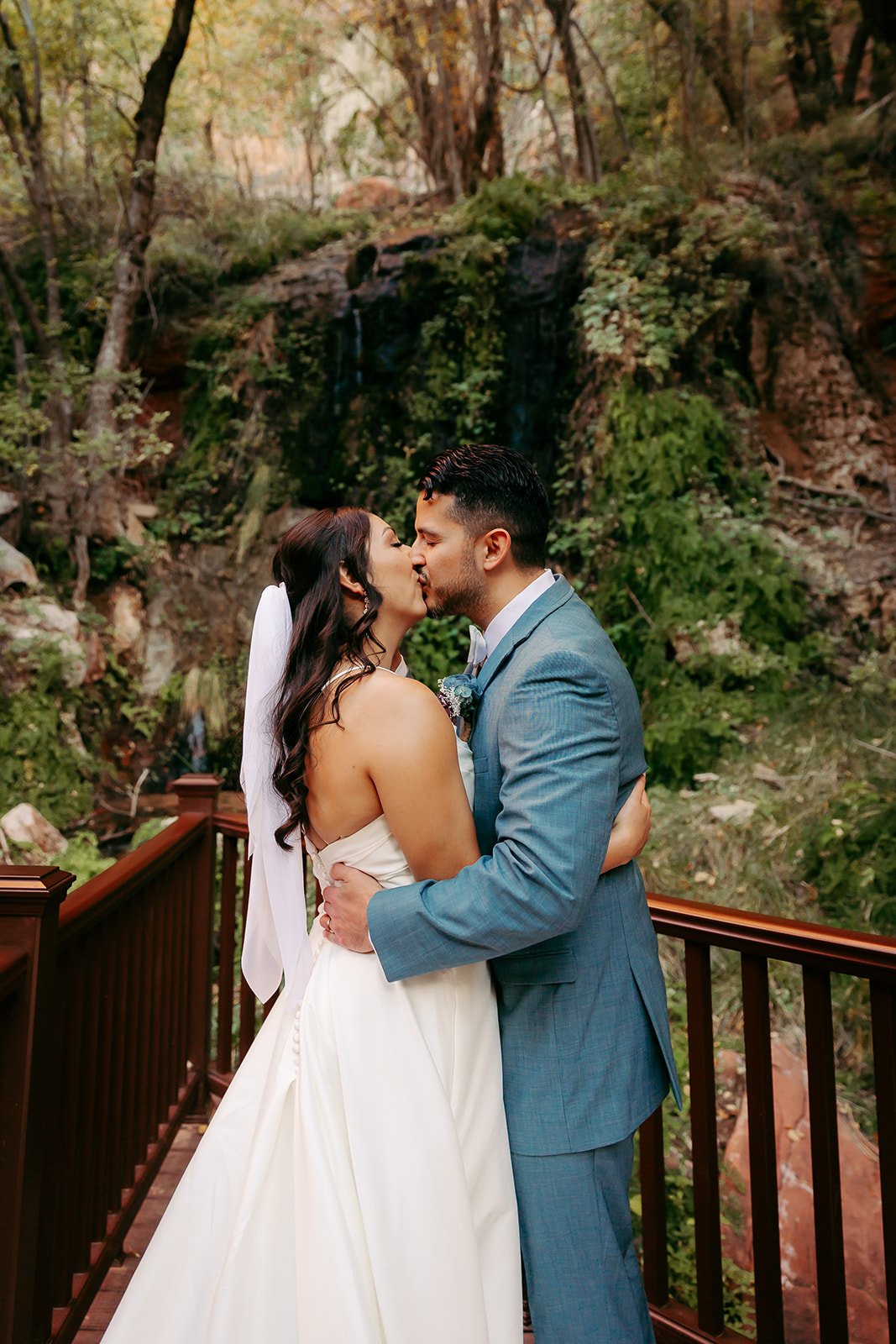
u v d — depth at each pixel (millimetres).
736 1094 4219
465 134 8164
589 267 7109
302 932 1479
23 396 6992
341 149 8328
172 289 7918
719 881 5227
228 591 7301
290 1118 1325
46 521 6941
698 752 5898
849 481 6746
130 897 2180
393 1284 1181
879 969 1512
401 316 7602
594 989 1358
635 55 7785
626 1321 1321
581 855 1188
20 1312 1394
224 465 7625
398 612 1407
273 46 8047
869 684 5941
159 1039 2484
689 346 6934
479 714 1413
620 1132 1338
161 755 6852
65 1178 1747
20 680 6270
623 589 6520
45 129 7691
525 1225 1343
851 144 7227
